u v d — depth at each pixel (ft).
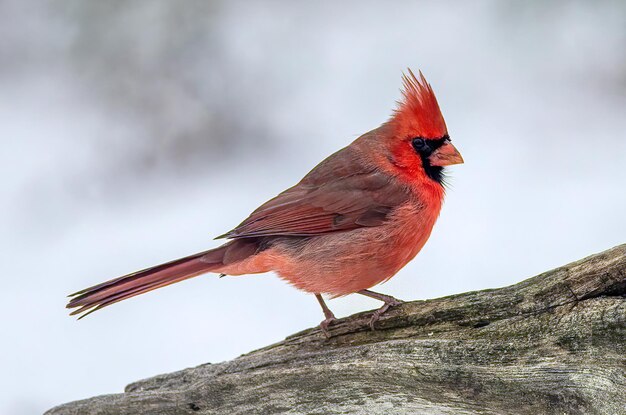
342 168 28.02
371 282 27.63
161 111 39.11
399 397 20.68
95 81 39.68
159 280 26.32
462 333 22.49
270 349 25.13
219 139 38.65
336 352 22.48
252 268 27.50
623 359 20.08
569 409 19.42
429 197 27.63
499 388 20.13
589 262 21.38
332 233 27.20
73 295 25.80
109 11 39.81
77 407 22.99
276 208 27.40
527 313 21.71
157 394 22.81
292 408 21.49
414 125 27.40
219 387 22.35
